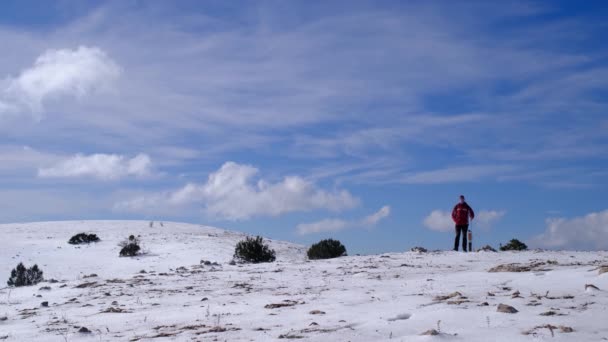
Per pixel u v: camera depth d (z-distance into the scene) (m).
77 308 10.80
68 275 29.23
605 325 6.25
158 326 8.02
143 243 40.72
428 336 5.88
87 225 55.53
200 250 35.69
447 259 18.08
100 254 36.25
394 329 6.60
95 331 7.94
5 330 8.73
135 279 15.88
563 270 11.48
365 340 6.11
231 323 7.82
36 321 9.51
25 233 48.41
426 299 8.92
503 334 5.96
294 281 13.47
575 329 6.09
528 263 14.87
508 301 8.15
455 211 21.61
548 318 6.68
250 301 10.11
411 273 14.12
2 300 13.27
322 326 7.09
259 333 6.90
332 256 25.80
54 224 56.66
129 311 9.78
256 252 25.30
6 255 35.66
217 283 13.85
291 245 43.75
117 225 55.47
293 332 6.80
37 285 16.38
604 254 19.23
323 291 11.08
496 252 20.55
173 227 55.03
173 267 30.19
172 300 11.00
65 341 7.34
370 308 8.37
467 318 6.95
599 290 8.59
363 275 13.91
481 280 11.12
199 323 8.03
